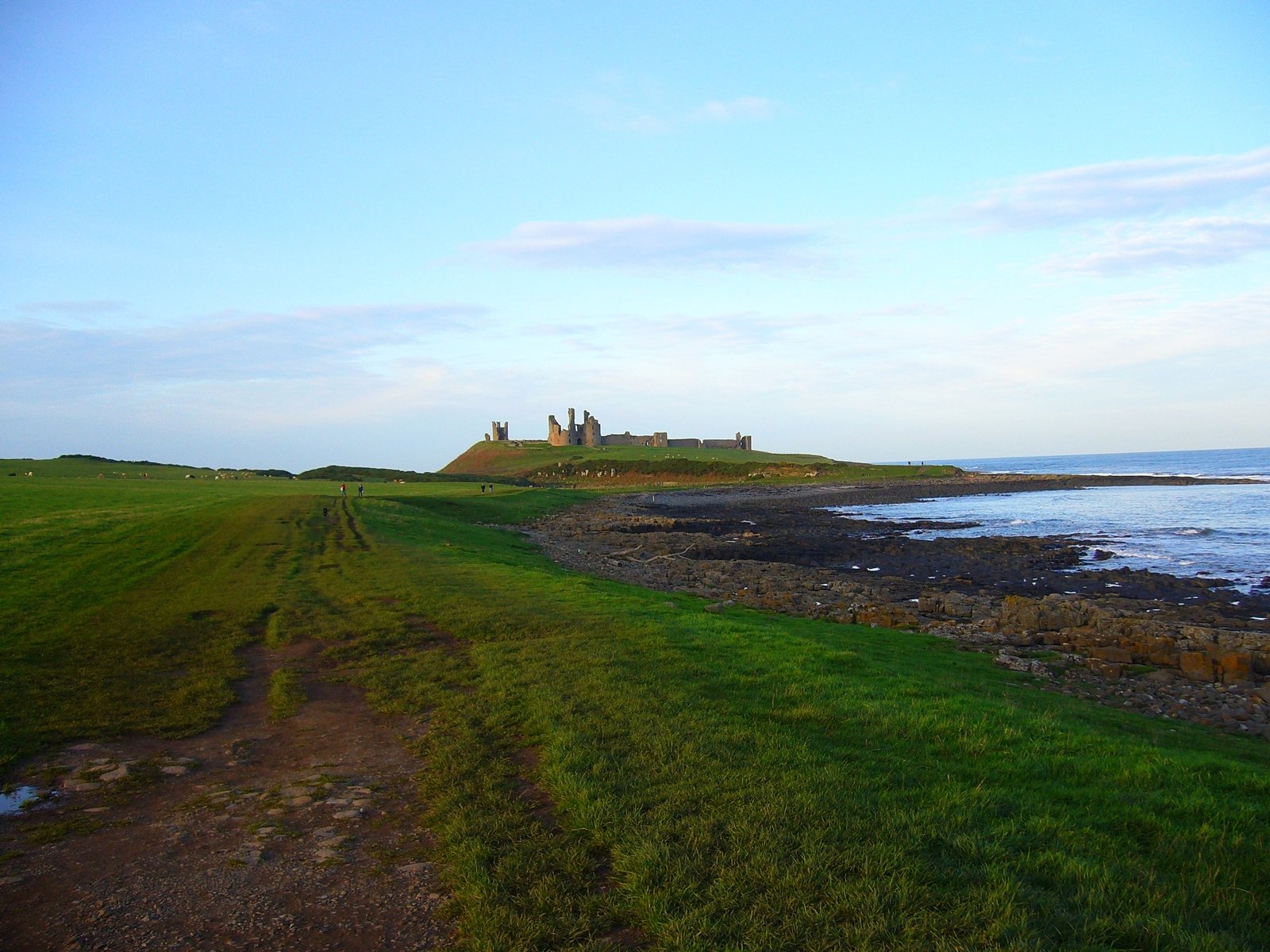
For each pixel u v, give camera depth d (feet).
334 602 63.41
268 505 153.89
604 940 17.29
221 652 46.62
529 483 459.32
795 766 26.50
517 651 45.09
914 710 33.83
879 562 141.28
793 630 59.21
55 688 38.78
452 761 28.32
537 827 22.52
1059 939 16.97
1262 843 21.66
